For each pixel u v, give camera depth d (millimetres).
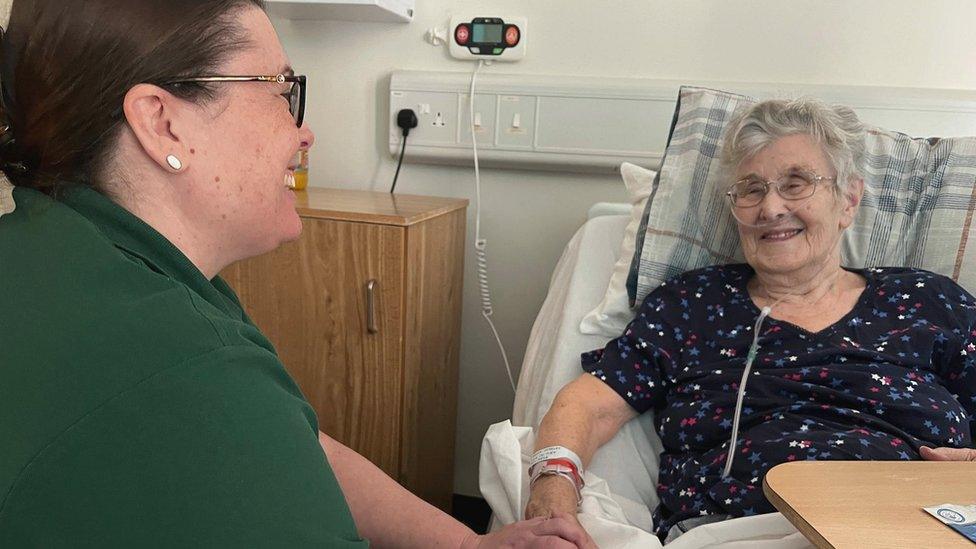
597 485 1151
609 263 1539
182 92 606
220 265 715
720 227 1413
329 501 560
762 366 1198
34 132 592
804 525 656
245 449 505
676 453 1227
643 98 1690
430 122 1807
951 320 1195
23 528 456
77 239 545
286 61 707
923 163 1411
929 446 1087
